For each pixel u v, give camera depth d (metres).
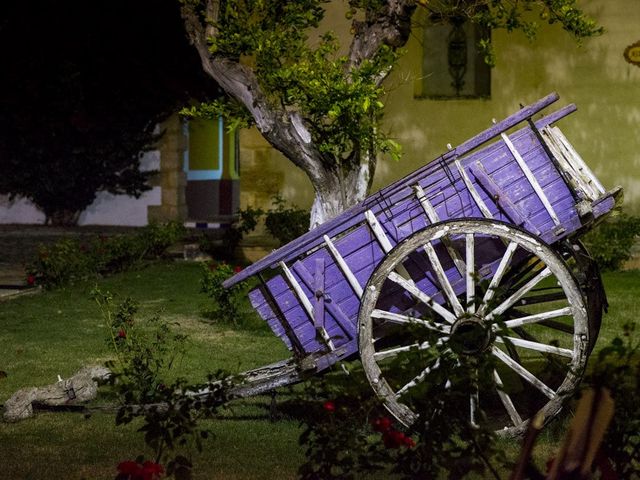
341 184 10.23
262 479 5.95
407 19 10.35
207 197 26.06
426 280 6.62
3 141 24.75
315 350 6.84
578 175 6.61
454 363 5.52
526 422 6.43
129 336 8.38
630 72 16.33
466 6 11.26
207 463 6.25
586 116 16.48
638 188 16.41
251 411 7.54
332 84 9.36
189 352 9.84
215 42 10.05
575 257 6.75
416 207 6.66
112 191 25.02
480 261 6.58
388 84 16.58
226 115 10.60
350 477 5.00
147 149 24.78
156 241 17.30
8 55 24.25
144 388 7.35
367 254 6.73
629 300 12.63
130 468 4.50
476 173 6.58
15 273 16.22
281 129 10.09
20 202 25.38
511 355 7.29
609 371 4.93
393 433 4.82
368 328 6.44
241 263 17.09
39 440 6.82
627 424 4.85
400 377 6.42
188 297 13.44
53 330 11.10
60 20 24.12
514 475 3.09
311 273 6.78
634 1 16.25
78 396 7.73
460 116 16.58
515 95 16.50
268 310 6.88
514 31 16.45
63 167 24.70
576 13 10.67
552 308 11.90
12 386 8.53
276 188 17.16
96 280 15.11
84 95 24.47
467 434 4.95
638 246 16.11
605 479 3.62
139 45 24.30
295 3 10.16
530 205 6.53
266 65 9.92
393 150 9.87
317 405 6.23
